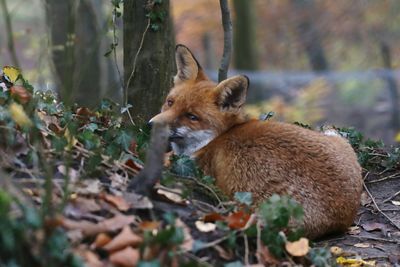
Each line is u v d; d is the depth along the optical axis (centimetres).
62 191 781
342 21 4678
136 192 812
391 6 4419
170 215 759
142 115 1271
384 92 3934
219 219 819
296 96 3912
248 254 802
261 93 3784
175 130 1091
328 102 3897
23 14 3500
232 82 1106
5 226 628
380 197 1256
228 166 1012
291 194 967
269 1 4916
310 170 991
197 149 1112
